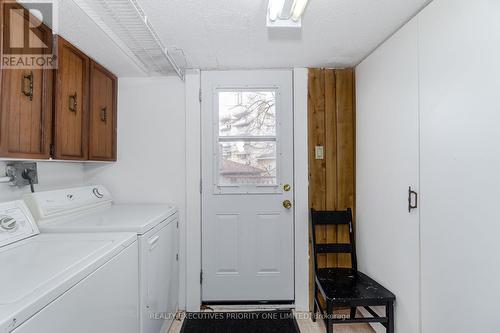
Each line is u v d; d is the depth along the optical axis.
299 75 2.25
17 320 0.65
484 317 1.05
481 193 1.07
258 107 2.28
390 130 1.71
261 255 2.28
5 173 1.48
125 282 1.25
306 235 2.23
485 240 1.05
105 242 1.22
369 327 1.99
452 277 1.22
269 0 1.33
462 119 1.16
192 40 1.75
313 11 1.44
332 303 1.62
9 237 1.21
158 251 1.68
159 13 1.44
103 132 2.01
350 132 2.26
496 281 1.01
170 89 2.27
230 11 1.43
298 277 2.23
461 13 1.15
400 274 1.61
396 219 1.65
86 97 1.76
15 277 0.84
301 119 2.24
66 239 1.27
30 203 1.48
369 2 1.37
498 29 0.99
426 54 1.38
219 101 2.28
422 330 1.42
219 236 2.27
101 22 1.40
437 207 1.31
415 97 1.47
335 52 1.96
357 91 2.18
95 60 1.88
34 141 1.30
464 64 1.14
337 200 2.25
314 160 2.25
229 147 2.27
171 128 2.27
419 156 1.44
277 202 2.27
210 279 2.27
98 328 1.00
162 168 2.27
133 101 2.26
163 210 1.94
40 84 1.34
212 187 2.26
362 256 2.10
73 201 1.73
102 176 2.25
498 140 1.00
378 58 1.86
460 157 1.17
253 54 1.98
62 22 1.38
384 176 1.78
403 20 1.54
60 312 0.80
